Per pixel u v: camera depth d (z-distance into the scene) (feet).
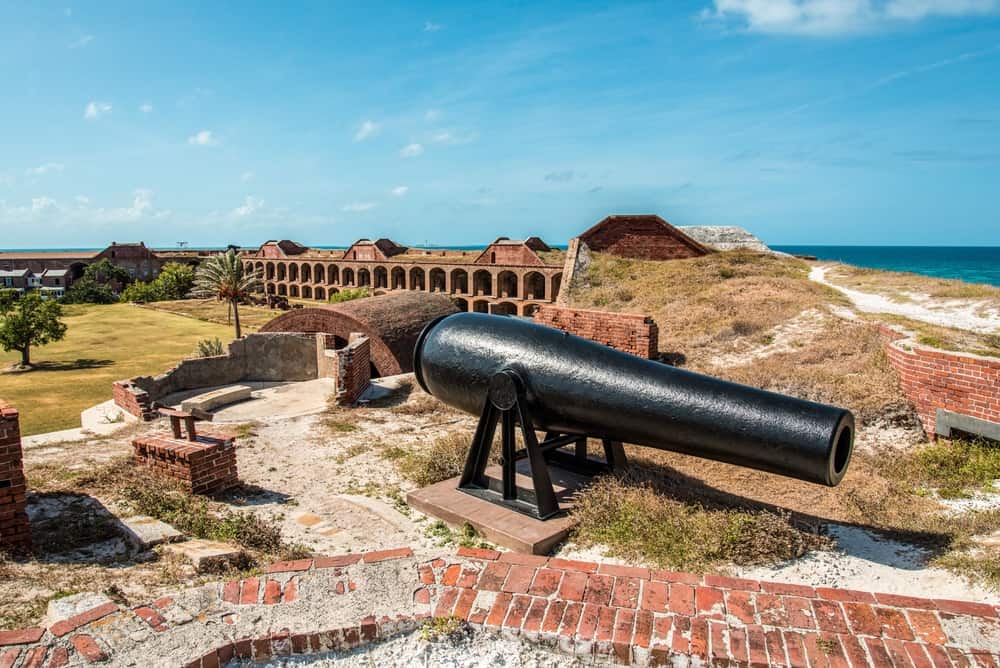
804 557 13.69
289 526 16.80
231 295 113.39
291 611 10.13
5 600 10.85
